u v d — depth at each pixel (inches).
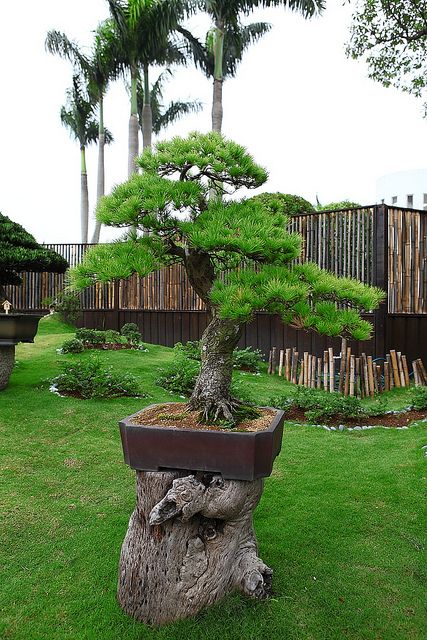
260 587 107.1
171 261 128.2
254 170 122.8
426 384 352.5
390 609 108.9
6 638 101.2
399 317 378.0
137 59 668.1
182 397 280.2
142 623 104.0
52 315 544.4
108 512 152.9
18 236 371.2
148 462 103.4
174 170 124.3
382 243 366.6
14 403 251.3
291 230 418.0
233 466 99.4
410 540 135.6
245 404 122.3
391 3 392.5
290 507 154.8
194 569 102.7
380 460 193.5
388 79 433.4
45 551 132.3
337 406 252.5
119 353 382.0
